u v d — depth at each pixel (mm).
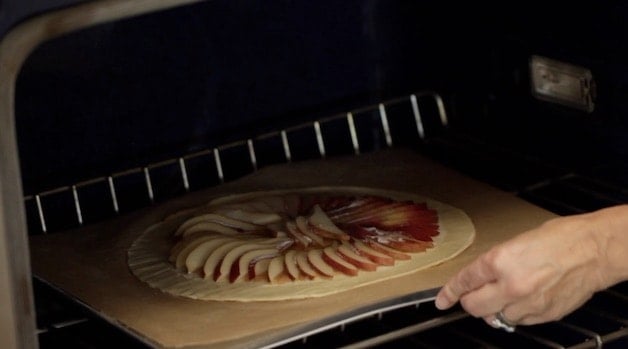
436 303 919
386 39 1309
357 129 1328
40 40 724
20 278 746
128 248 1099
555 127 1207
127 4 748
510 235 1087
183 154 1233
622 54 1108
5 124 719
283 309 965
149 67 1190
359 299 973
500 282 878
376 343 937
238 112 1254
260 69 1252
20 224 739
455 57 1307
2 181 721
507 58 1240
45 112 1147
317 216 1120
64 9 720
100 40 1153
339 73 1298
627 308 1119
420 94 1328
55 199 1178
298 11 1255
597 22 1125
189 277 1033
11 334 746
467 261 1035
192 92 1222
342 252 1050
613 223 906
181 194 1239
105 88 1172
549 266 877
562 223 900
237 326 940
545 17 1179
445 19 1302
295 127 1273
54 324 1077
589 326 1150
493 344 1200
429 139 1324
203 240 1083
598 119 1153
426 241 1070
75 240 1120
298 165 1260
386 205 1151
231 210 1144
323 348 1149
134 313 971
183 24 1196
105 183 1200
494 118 1282
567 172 1201
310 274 1018
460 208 1147
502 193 1178
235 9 1220
